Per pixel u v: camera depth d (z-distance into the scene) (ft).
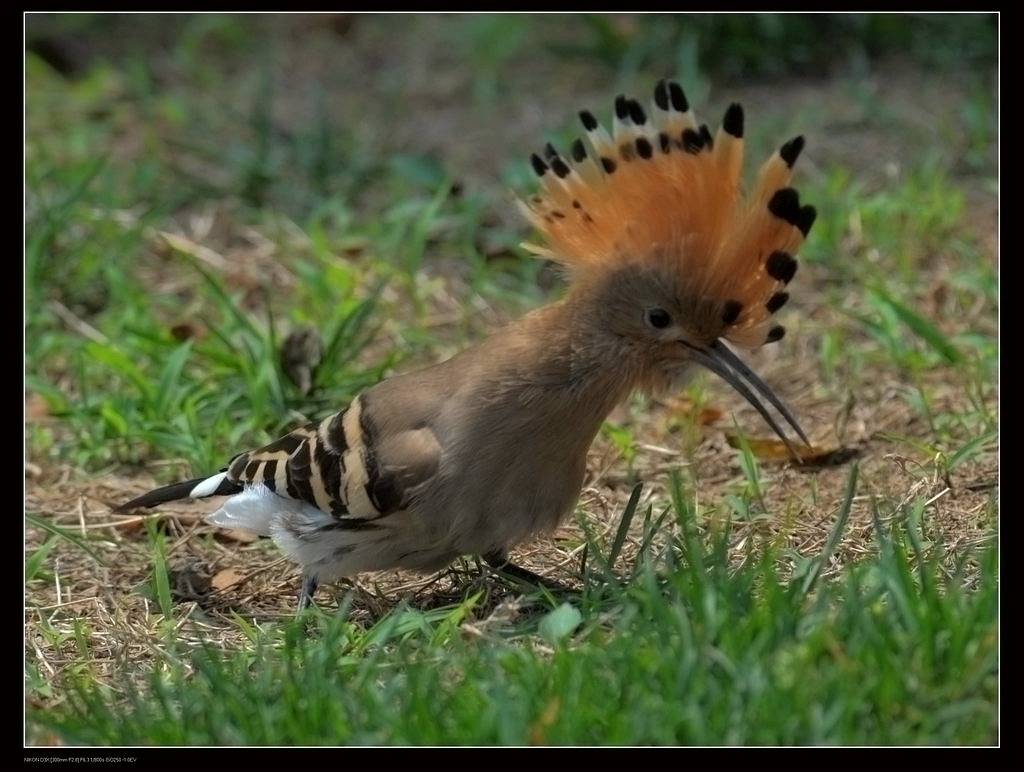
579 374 29.60
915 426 38.83
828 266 48.24
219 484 33.60
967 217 50.65
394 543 30.55
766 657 24.09
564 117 61.26
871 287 42.39
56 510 37.40
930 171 52.37
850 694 22.95
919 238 48.93
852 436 38.70
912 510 31.94
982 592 25.44
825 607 25.62
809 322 45.42
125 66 68.95
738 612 25.79
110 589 33.58
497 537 29.96
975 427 37.06
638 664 24.21
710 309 29.66
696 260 29.55
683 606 25.93
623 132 29.86
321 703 24.56
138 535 36.45
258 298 48.70
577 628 27.99
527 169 53.01
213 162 58.39
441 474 29.53
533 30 70.69
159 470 39.75
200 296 48.42
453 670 26.40
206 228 52.80
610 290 29.66
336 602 32.48
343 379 41.70
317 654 26.50
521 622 28.84
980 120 54.34
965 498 33.88
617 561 32.40
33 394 43.50
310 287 46.55
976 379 39.78
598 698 23.95
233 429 39.93
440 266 50.37
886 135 56.80
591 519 34.91
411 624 28.19
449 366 30.60
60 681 29.07
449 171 54.19
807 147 56.13
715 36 63.87
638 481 37.35
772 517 33.71
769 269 29.48
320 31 73.92
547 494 30.04
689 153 29.43
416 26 73.82
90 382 43.93
